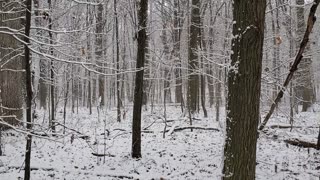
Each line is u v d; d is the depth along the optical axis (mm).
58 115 21406
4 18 11617
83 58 6191
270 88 11305
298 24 15211
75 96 30047
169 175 8547
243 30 5078
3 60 11898
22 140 11969
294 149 11102
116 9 17859
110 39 24016
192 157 10258
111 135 13961
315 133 14453
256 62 5078
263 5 5102
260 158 9844
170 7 21578
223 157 5340
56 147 11516
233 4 5289
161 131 14859
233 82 5184
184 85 27609
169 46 20562
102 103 23219
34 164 9336
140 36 9938
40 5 8898
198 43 17516
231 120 5195
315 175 8219
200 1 18094
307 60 18266
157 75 21391
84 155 10625
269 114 9438
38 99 32594
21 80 13133
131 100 35188
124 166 9336
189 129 15578
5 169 8961
